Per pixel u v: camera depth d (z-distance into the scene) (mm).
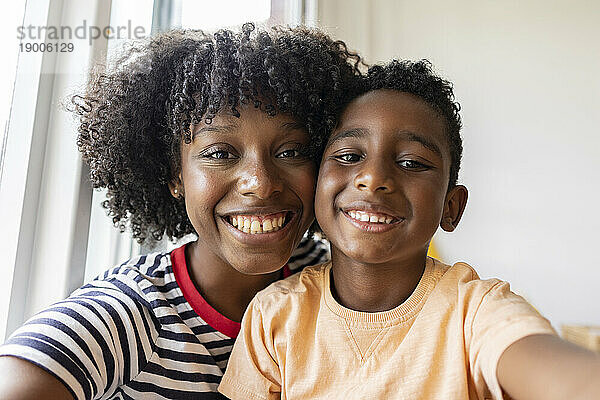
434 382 638
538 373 482
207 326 780
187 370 738
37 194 936
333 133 758
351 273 732
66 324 635
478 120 2580
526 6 2590
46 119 948
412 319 691
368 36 2523
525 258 2498
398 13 2602
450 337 650
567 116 2535
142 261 841
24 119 919
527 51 2578
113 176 899
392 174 698
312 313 751
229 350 784
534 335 524
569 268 2475
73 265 945
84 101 901
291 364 713
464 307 650
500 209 2533
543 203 2512
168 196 950
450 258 2525
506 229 2520
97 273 1061
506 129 2562
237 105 728
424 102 750
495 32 2596
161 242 1200
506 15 2596
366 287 725
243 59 734
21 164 912
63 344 609
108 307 695
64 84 968
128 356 692
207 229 754
